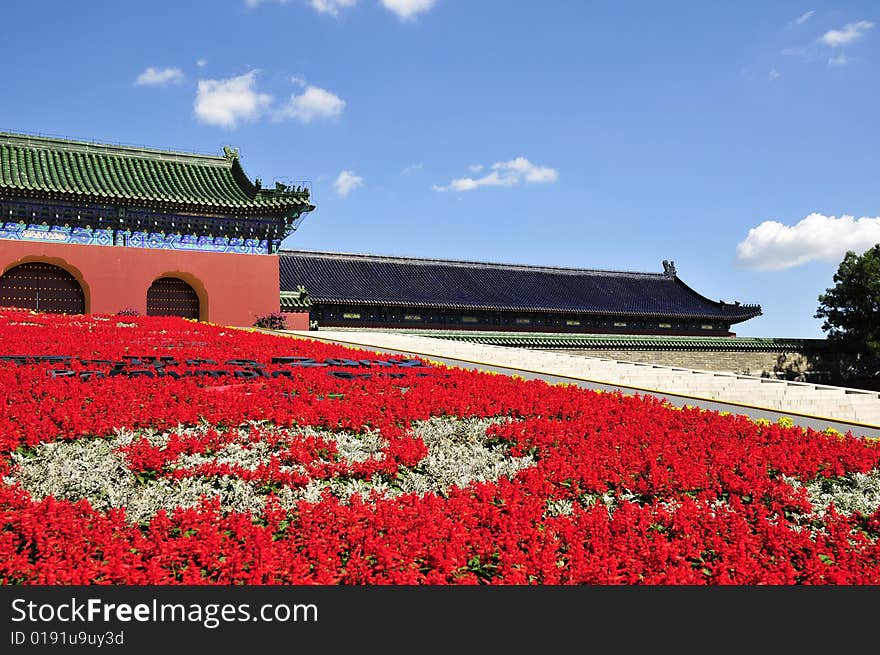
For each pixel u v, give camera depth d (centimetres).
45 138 3872
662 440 1204
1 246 3447
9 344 1847
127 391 1295
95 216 3653
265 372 1697
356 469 940
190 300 3984
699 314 5422
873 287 4859
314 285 4594
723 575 661
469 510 781
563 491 912
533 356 2811
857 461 1132
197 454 958
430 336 3853
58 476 827
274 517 739
